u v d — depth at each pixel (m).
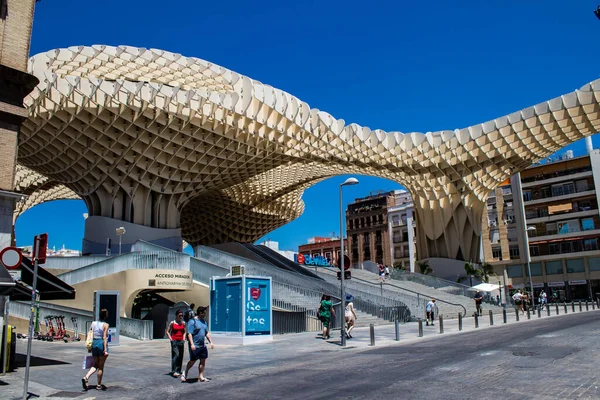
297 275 29.52
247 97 34.03
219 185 46.72
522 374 9.36
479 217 49.47
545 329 18.59
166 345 18.56
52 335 20.92
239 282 18.38
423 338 17.83
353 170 47.94
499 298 42.06
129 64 33.78
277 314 21.16
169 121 33.56
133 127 34.50
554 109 38.94
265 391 9.00
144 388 9.95
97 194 39.38
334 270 45.53
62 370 12.37
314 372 10.95
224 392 9.14
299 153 40.75
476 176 47.12
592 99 36.88
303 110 37.47
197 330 10.58
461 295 38.94
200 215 61.28
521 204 61.22
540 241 62.91
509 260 64.62
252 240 68.75
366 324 24.22
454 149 44.59
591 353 11.63
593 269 59.09
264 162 42.53
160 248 29.19
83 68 32.59
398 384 8.91
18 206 55.00
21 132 31.91
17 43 13.60
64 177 39.84
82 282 27.53
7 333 12.14
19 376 11.48
